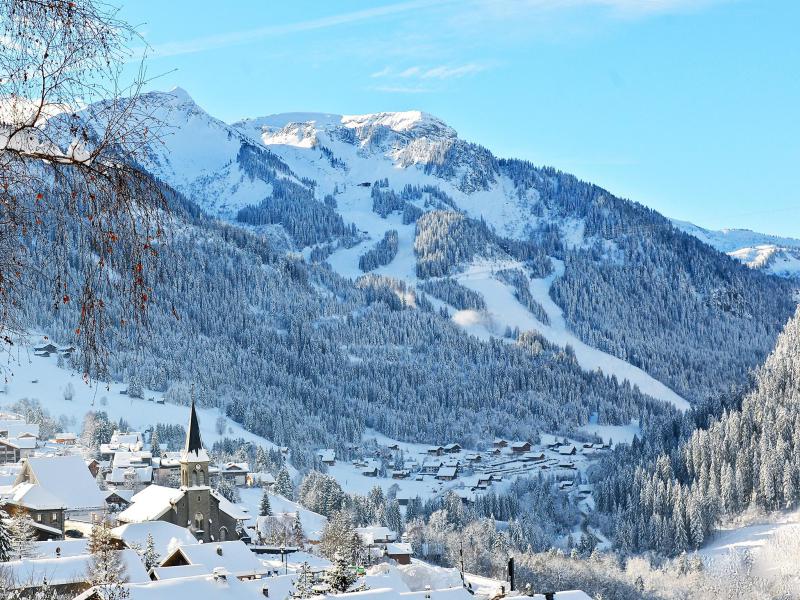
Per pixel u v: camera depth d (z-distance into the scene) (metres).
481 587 139.00
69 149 12.17
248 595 70.69
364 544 146.88
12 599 63.94
